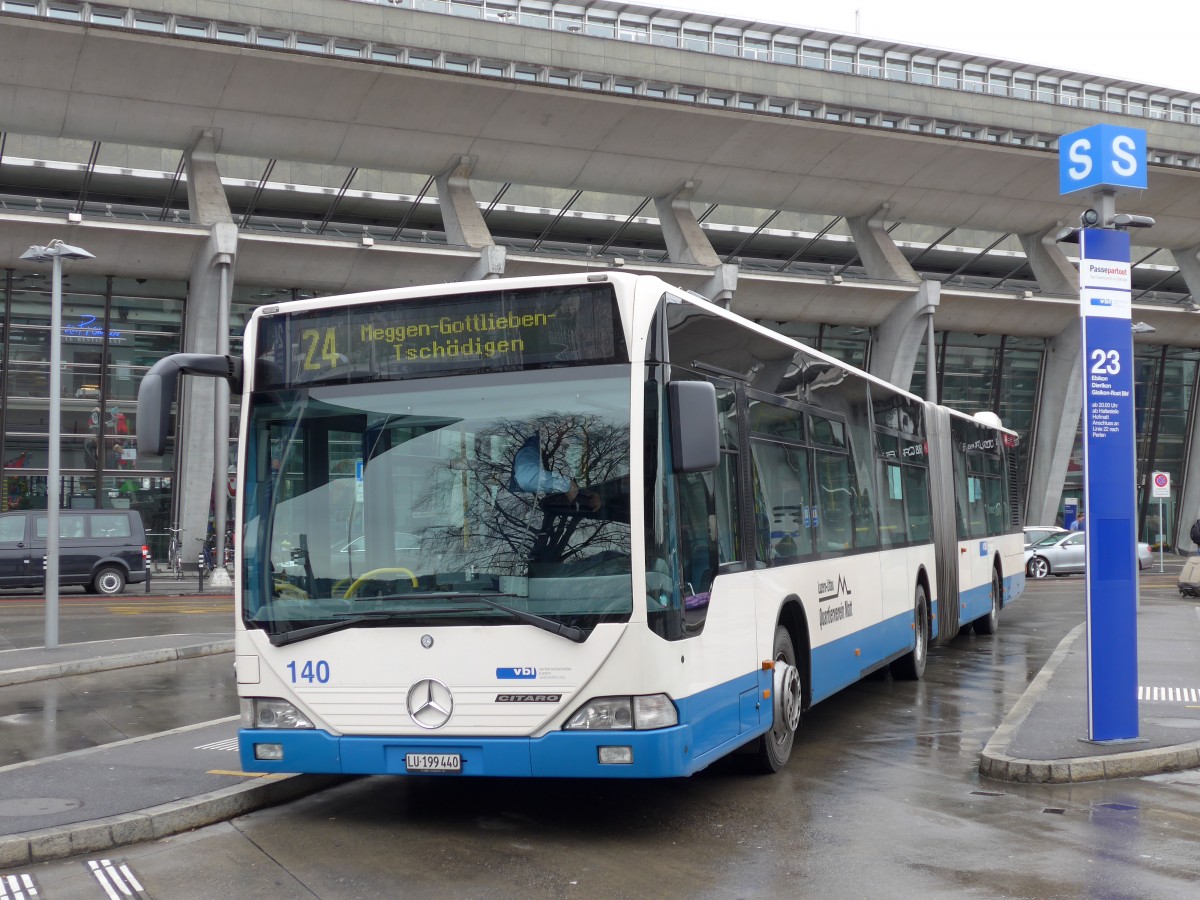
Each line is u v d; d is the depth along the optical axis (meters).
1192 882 5.89
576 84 40.31
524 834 6.97
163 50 33.31
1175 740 9.01
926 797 7.82
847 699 12.26
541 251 40.59
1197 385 55.94
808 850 6.54
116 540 29.23
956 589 15.98
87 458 37.75
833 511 10.42
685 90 41.59
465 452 6.86
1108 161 9.02
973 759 9.10
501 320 6.95
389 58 37.97
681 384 6.58
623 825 7.15
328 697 6.86
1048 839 6.73
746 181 42.81
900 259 45.31
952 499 16.02
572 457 6.71
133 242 35.25
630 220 43.09
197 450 37.44
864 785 8.20
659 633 6.56
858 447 11.49
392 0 39.56
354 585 6.90
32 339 36.84
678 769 6.56
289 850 6.68
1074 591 29.98
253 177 40.50
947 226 50.41
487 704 6.61
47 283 36.84
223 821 7.37
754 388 8.58
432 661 6.70
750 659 7.98
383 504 6.94
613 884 5.95
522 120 38.34
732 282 40.69
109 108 34.59
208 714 11.95
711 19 43.53
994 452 19.98
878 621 11.79
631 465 6.62
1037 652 16.55
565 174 40.75
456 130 38.19
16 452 36.88
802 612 9.22
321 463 7.10
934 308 44.75
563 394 6.79
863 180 43.84
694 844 6.70
